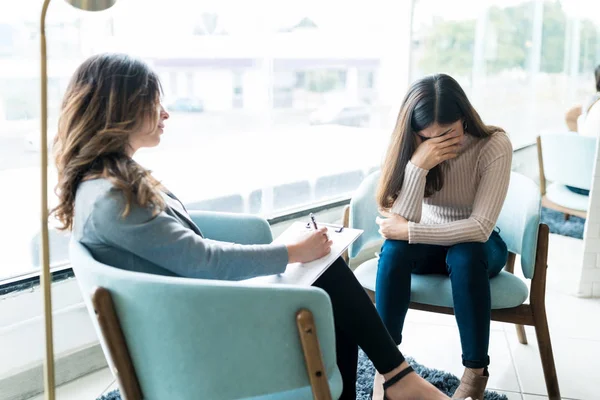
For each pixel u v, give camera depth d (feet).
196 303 3.41
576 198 11.03
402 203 6.00
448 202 6.21
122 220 3.76
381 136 11.45
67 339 6.68
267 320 3.49
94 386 6.68
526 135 16.94
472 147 6.04
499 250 6.09
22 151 6.33
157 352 3.61
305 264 4.68
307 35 9.40
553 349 7.52
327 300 3.52
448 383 6.54
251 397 3.82
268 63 8.85
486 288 5.48
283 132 9.41
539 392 6.52
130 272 3.49
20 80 6.20
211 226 5.61
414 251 5.87
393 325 5.60
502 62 14.97
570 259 10.90
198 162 8.18
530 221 5.81
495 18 14.24
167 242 3.87
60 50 6.46
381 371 4.79
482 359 5.39
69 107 4.10
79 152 4.03
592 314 8.62
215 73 8.14
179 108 7.80
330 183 10.60
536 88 16.99
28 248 6.53
